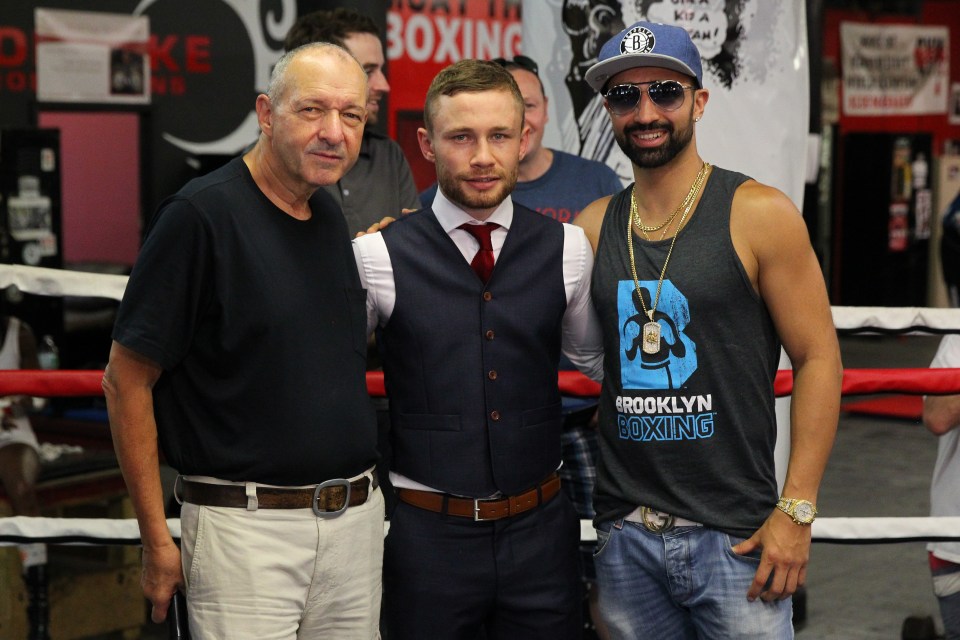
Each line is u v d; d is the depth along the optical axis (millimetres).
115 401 2359
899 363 11008
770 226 2451
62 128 9750
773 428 2562
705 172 2555
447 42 7691
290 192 2420
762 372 2510
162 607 2441
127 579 4492
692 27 3787
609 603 2660
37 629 4125
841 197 12453
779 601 2535
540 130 3816
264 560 2361
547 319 2637
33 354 4492
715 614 2525
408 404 2621
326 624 2494
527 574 2637
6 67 6469
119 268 8898
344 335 2471
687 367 2486
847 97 12336
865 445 8055
